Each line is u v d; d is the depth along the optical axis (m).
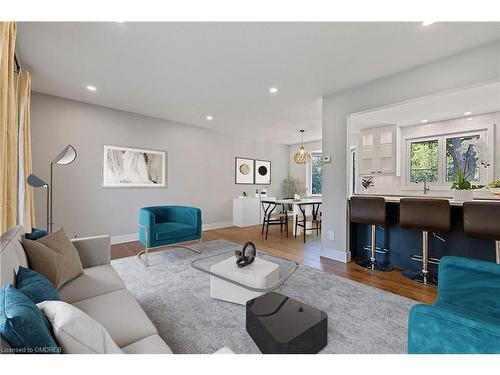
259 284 1.89
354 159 6.05
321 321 1.48
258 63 2.55
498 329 0.77
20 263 1.30
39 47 2.23
